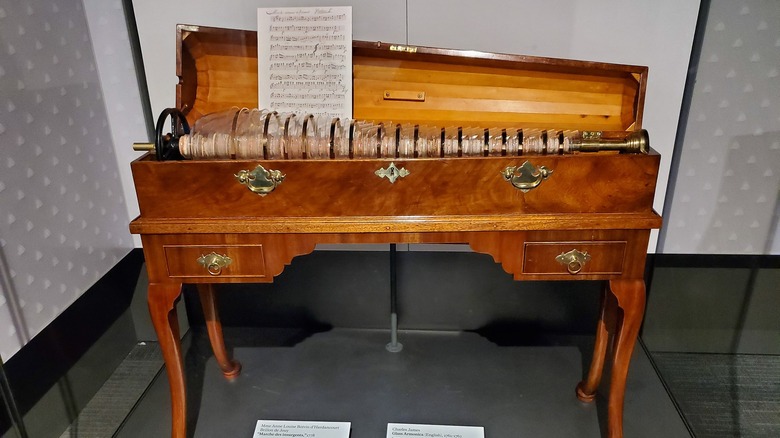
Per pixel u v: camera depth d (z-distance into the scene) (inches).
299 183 44.5
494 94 52.7
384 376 68.3
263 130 47.0
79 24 61.1
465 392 65.4
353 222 45.3
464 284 73.7
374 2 59.4
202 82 53.1
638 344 73.7
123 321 72.7
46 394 58.3
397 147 46.3
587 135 47.1
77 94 61.0
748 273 68.4
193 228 45.4
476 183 44.4
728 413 62.2
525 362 70.6
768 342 71.3
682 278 70.4
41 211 56.1
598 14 58.4
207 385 67.4
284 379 68.1
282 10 51.0
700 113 62.2
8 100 51.2
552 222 45.0
